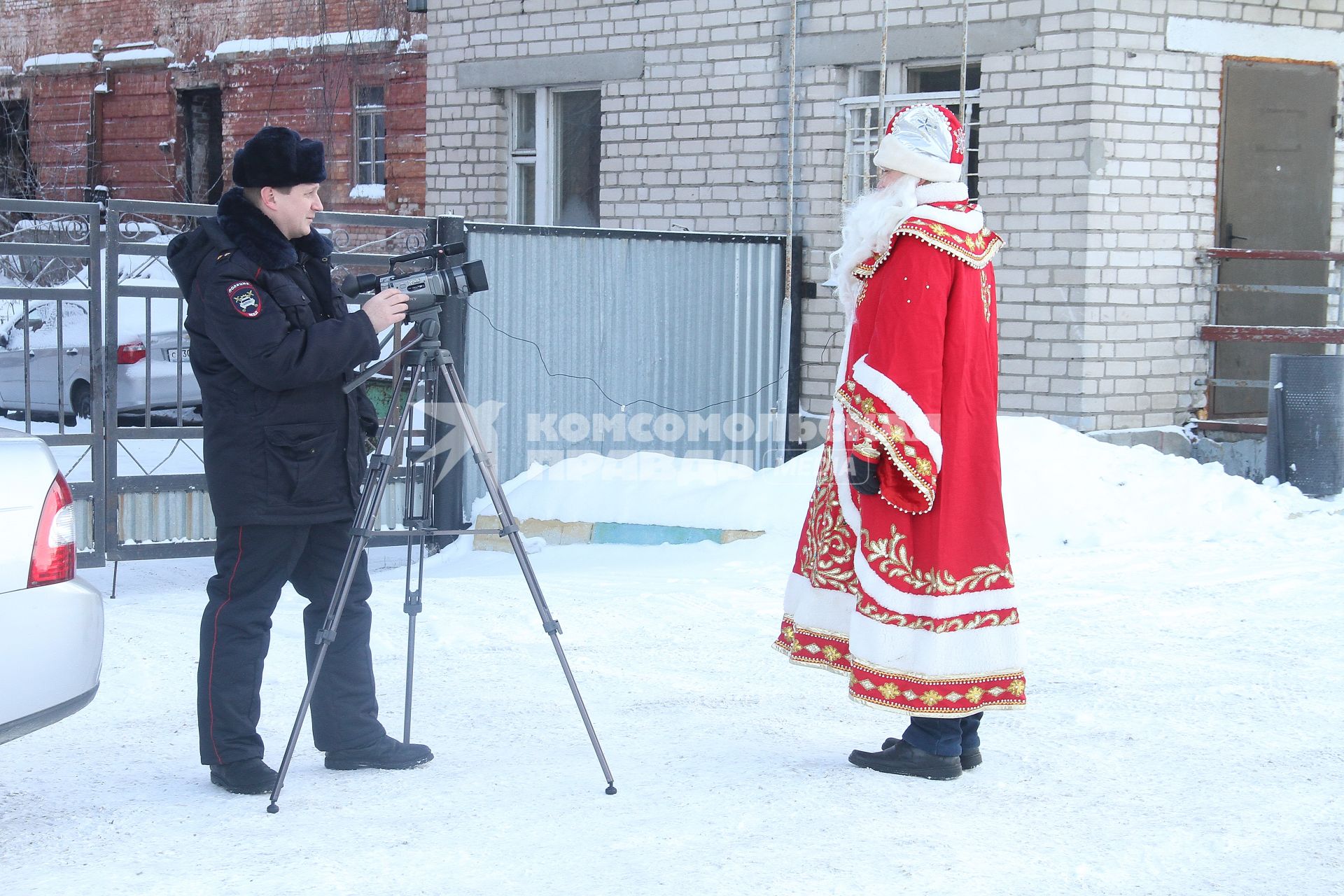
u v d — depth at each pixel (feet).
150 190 65.05
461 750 15.12
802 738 15.56
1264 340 33.06
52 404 36.68
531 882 11.34
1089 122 31.32
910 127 13.69
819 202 35.01
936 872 11.55
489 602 22.09
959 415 13.55
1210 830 12.56
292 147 13.46
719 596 22.49
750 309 34.12
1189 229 33.06
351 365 13.48
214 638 13.64
